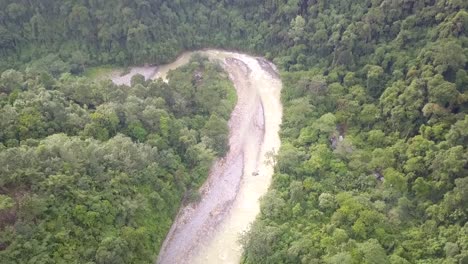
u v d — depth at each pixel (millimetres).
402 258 79438
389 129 104062
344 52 119625
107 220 79812
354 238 84688
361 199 90375
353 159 100688
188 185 101375
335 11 128375
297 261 83375
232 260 91000
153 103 107625
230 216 99188
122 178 86625
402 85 104000
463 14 102438
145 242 84750
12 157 74812
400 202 88500
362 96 112000
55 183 76500
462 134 88250
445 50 98562
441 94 94312
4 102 93312
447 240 80250
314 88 118875
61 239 72938
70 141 83688
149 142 98312
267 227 88938
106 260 74125
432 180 88812
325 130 108312
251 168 109562
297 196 94625
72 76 128750
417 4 112125
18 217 71125
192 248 92750
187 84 121125
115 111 99688
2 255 66750
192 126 111438
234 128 120312
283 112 124062
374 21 117750
